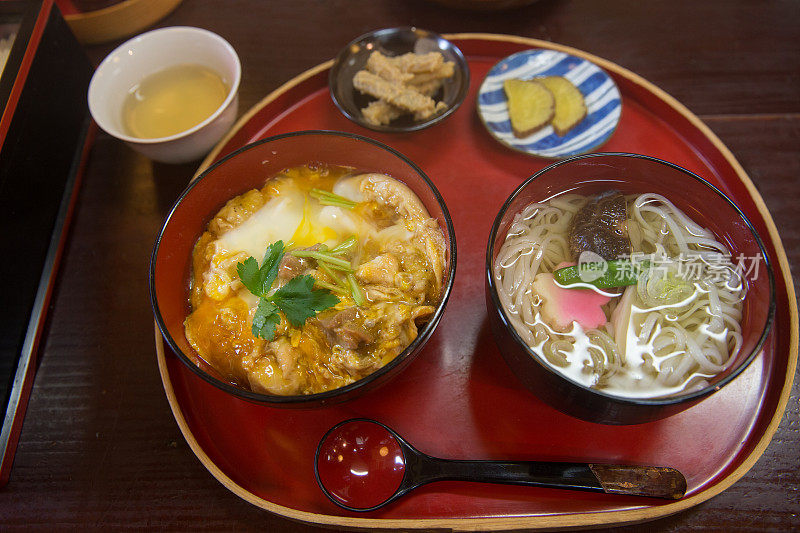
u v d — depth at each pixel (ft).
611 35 1.50
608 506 0.97
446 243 1.02
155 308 0.96
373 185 1.13
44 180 1.25
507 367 1.10
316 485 1.01
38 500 1.06
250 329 1.02
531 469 0.97
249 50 1.50
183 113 1.34
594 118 1.31
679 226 1.05
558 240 1.07
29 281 1.20
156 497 1.05
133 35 1.52
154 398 1.13
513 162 1.29
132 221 1.29
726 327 0.98
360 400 1.07
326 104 1.37
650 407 0.84
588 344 0.98
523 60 1.39
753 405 1.05
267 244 1.11
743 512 1.00
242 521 1.03
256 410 1.08
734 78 1.42
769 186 1.28
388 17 1.53
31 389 1.15
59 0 1.48
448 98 1.37
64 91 1.32
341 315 0.99
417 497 0.99
